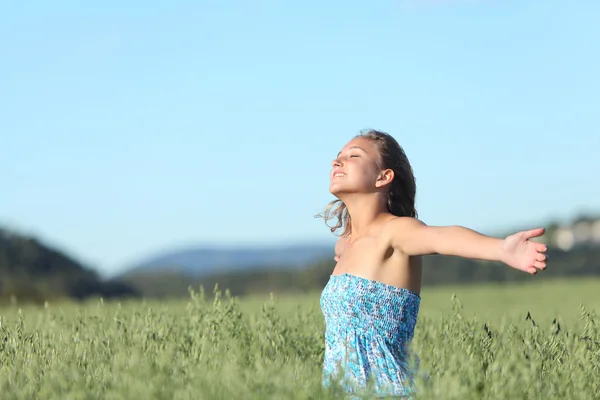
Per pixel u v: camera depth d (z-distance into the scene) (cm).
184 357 560
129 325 745
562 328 686
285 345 690
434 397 420
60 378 481
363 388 460
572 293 3034
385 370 533
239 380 433
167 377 464
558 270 6200
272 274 7262
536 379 479
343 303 548
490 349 591
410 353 538
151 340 632
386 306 543
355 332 544
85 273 5588
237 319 724
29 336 682
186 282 7181
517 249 435
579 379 491
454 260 6194
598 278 5331
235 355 525
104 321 784
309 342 729
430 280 6191
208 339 647
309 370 519
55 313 953
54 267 5666
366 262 550
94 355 610
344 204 614
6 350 627
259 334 674
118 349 581
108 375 523
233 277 7306
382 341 542
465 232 482
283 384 432
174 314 873
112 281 5494
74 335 689
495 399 432
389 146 566
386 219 559
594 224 8125
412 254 529
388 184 564
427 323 773
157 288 7088
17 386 488
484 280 6097
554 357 577
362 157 559
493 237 460
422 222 531
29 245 5809
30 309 1429
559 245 6525
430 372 498
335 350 551
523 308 1841
